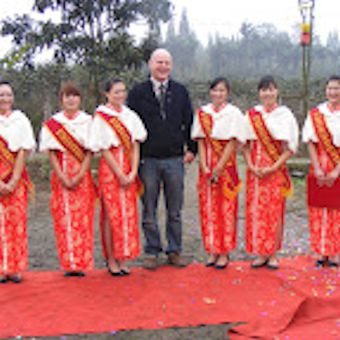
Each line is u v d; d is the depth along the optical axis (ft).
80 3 27.12
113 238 12.32
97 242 16.24
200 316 9.92
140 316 9.91
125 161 12.26
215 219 12.92
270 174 12.59
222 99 12.68
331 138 12.56
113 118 12.02
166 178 13.04
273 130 12.40
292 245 15.78
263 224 12.73
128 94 13.23
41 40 27.50
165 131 12.81
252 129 12.62
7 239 11.70
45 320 9.71
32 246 15.80
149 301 10.64
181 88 13.20
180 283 11.82
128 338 9.07
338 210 12.85
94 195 12.51
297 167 30.37
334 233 12.95
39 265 13.75
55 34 27.40
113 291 11.28
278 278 12.14
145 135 12.50
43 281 12.02
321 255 13.35
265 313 10.00
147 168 12.94
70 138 11.91
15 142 11.59
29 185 12.13
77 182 11.89
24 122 11.81
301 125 36.27
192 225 18.83
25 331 9.24
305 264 13.38
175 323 9.61
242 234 17.52
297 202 23.21
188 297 10.89
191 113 13.39
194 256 14.65
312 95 40.57
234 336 9.06
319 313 9.91
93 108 29.99
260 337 8.89
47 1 27.25
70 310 10.18
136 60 28.19
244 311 10.16
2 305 10.43
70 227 12.07
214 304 10.52
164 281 11.98
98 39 28.22
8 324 9.52
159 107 12.80
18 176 11.62
